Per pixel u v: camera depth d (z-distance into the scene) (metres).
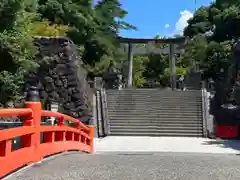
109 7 25.45
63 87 18.25
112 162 7.42
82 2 21.92
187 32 33.84
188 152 12.71
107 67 26.36
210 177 5.81
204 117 19.62
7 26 10.30
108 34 24.83
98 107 20.30
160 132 18.75
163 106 21.09
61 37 18.50
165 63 46.66
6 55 10.43
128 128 19.11
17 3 10.01
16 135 5.52
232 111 18.05
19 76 10.96
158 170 6.36
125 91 22.67
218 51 27.06
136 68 45.66
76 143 9.53
